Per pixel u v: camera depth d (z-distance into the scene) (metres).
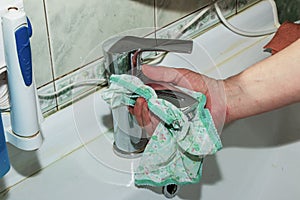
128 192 0.78
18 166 0.77
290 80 0.71
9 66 0.54
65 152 0.81
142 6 0.85
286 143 1.01
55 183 0.77
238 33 1.02
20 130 0.58
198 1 0.94
